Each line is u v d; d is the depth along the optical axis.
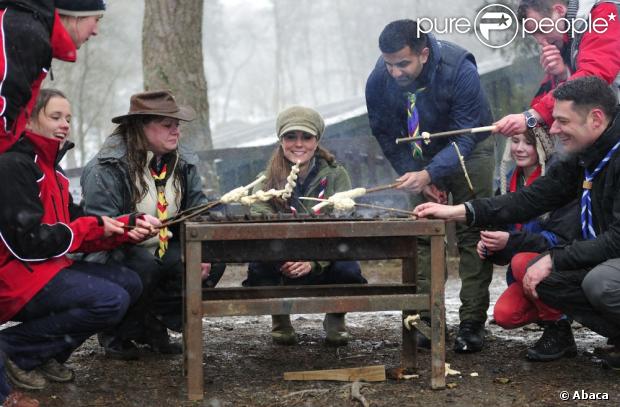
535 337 5.57
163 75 10.57
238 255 4.41
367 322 6.30
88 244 4.44
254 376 4.65
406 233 4.15
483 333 5.24
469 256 5.27
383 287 4.67
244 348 5.38
